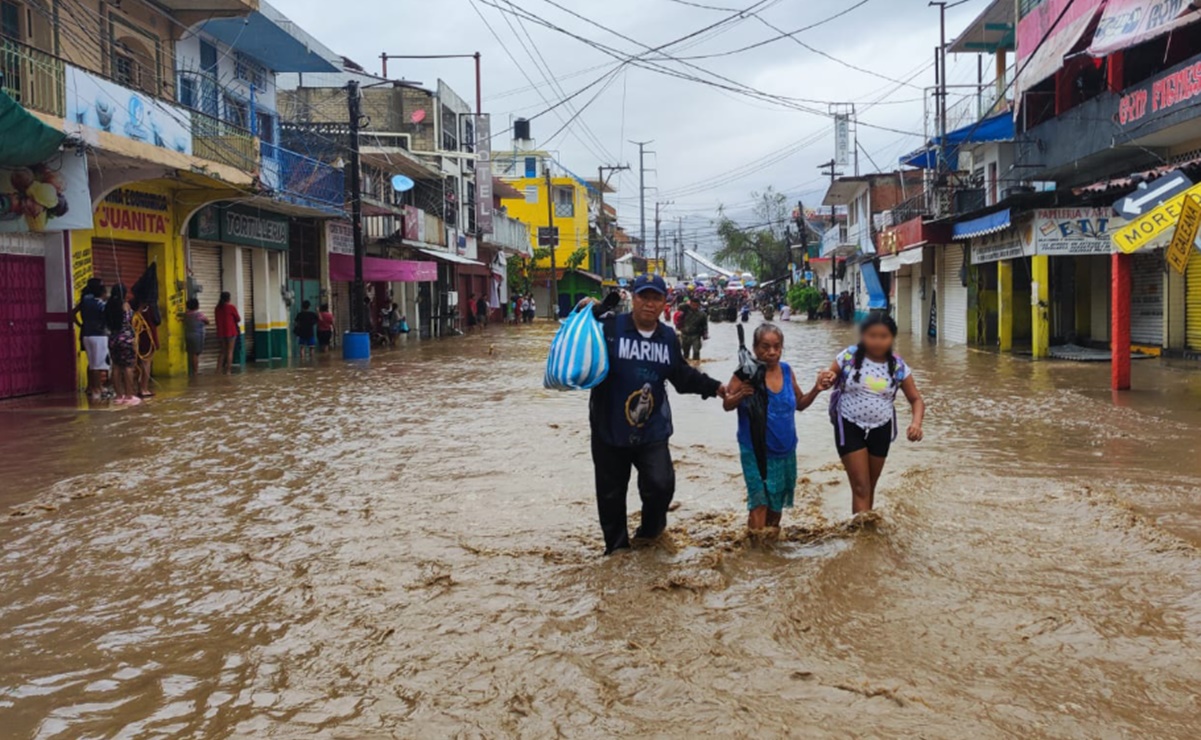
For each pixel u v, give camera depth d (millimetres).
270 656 4152
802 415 11781
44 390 15625
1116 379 14125
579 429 10969
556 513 6789
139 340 15320
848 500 7105
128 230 17766
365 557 5684
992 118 27469
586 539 6023
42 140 12586
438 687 3754
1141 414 11414
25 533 6371
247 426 11523
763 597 4641
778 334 5844
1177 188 13414
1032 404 12719
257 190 19672
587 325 5363
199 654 4199
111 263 17734
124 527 6527
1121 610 4480
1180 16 16188
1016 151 25984
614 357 5406
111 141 14727
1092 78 22625
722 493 7422
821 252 60469
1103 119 20219
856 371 6059
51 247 15633
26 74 13508
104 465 8898
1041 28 23141
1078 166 22516
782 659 3910
